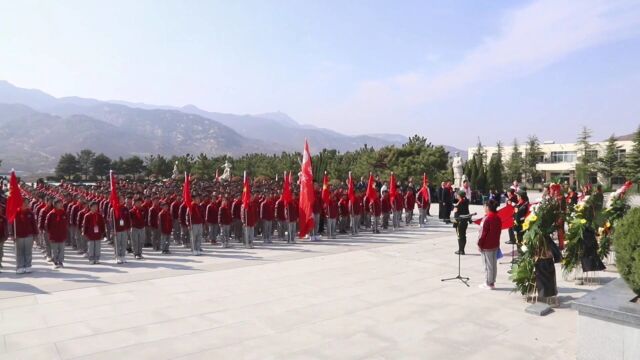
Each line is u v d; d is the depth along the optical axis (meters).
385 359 6.11
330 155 44.50
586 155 63.28
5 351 6.41
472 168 38.88
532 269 8.59
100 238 12.95
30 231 11.62
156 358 6.15
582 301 5.59
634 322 5.08
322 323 7.55
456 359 6.11
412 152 40.44
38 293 9.47
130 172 69.44
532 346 6.54
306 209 16.41
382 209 20.30
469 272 11.48
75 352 6.36
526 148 76.56
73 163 71.94
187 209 14.56
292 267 12.12
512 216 11.52
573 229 10.11
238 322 7.60
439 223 22.84
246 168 45.28
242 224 16.59
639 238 5.36
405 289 9.74
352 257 13.61
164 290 9.68
